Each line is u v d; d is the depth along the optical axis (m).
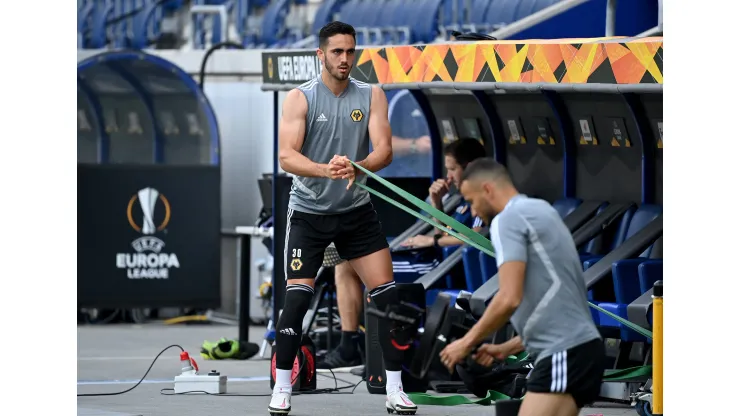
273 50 34.25
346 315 34.09
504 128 35.81
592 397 17.95
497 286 28.48
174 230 49.66
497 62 27.98
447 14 54.16
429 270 33.59
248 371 34.69
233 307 52.56
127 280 49.34
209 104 49.53
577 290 17.97
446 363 18.03
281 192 35.25
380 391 29.02
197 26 63.53
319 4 62.62
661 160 31.25
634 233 30.75
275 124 35.84
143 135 51.69
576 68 26.08
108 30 65.81
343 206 25.34
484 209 18.64
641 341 27.06
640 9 35.31
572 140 33.78
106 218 49.31
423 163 41.41
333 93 25.25
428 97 37.25
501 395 27.03
